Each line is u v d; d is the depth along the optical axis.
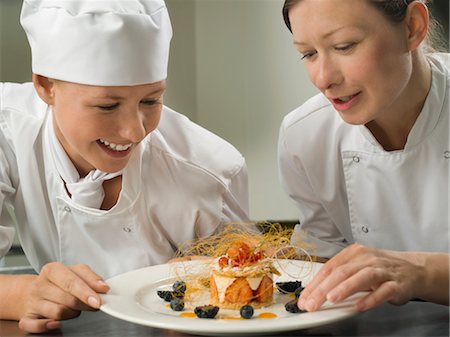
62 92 1.33
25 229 1.66
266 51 3.07
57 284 1.20
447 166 1.50
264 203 3.16
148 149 1.58
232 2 3.02
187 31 3.03
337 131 1.63
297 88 3.06
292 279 1.39
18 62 2.77
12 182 1.61
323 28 1.22
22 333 1.18
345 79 1.25
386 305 1.26
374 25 1.22
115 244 1.60
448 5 2.40
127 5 1.34
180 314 1.20
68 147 1.51
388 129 1.53
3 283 1.27
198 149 1.64
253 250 1.34
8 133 1.58
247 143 3.14
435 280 1.16
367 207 1.60
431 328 1.13
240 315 1.19
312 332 1.14
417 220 1.55
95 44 1.29
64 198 1.54
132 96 1.30
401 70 1.29
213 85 3.09
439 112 1.48
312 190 1.74
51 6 1.35
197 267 1.42
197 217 1.62
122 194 1.52
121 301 1.19
